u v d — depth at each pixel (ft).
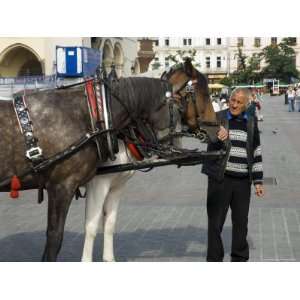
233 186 18.70
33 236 24.86
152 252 22.18
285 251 22.06
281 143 63.05
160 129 17.87
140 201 32.42
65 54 67.26
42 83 66.03
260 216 28.07
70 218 28.40
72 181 16.15
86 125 16.24
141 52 112.57
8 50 94.63
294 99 130.11
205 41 282.56
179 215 28.76
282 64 242.78
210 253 18.81
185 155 17.74
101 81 16.81
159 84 17.71
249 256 21.29
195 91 17.88
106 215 19.35
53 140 15.78
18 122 15.64
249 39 281.74
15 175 15.74
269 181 37.91
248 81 236.63
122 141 17.83
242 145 18.57
